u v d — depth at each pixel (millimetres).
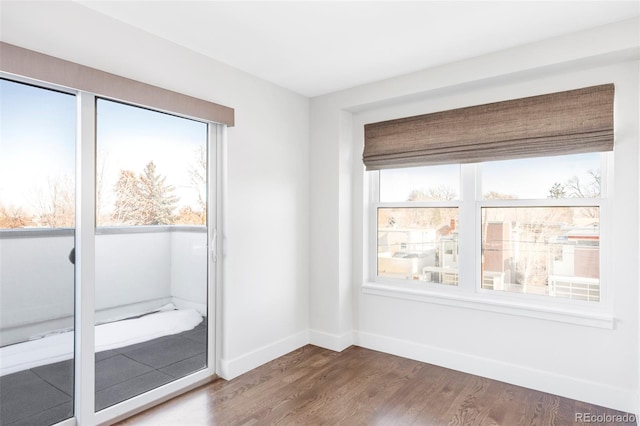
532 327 2713
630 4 2062
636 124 2371
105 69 2178
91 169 2186
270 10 2141
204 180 2836
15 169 1936
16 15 1835
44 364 2059
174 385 2619
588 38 2340
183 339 2709
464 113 2996
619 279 2410
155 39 2430
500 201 2926
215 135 2902
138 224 2445
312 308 3656
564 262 2689
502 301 2848
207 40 2506
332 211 3514
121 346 2361
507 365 2805
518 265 2875
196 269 2789
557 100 2609
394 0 2043
